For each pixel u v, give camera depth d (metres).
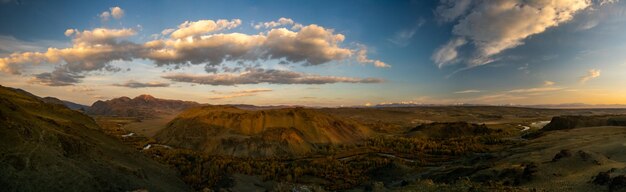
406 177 108.44
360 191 95.25
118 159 91.00
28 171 57.84
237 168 134.00
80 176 64.19
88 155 77.62
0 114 66.75
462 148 160.75
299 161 154.75
